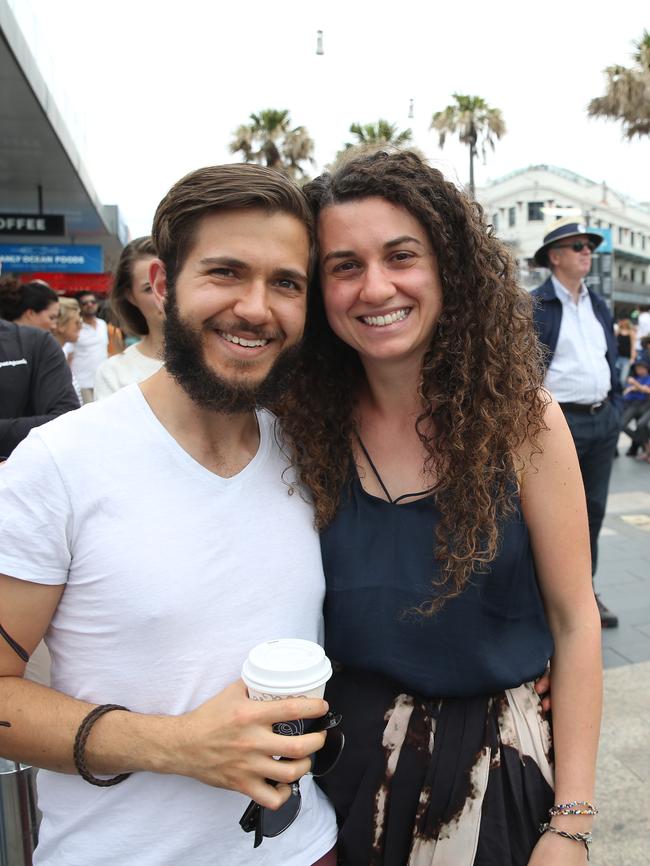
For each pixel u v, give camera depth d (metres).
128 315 3.01
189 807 1.16
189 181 1.19
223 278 1.17
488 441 1.36
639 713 3.03
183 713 1.14
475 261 1.43
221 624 1.16
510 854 1.31
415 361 1.46
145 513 1.13
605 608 3.98
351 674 1.42
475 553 1.32
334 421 1.48
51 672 1.21
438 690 1.33
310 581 1.29
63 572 1.12
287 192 1.20
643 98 16.98
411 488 1.44
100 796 1.15
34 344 2.95
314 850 1.30
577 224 3.93
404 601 1.33
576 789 1.31
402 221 1.35
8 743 1.09
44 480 1.10
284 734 1.07
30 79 7.34
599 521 4.06
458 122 25.92
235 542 1.19
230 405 1.19
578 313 3.97
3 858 1.78
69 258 15.95
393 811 1.33
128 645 1.12
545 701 1.43
